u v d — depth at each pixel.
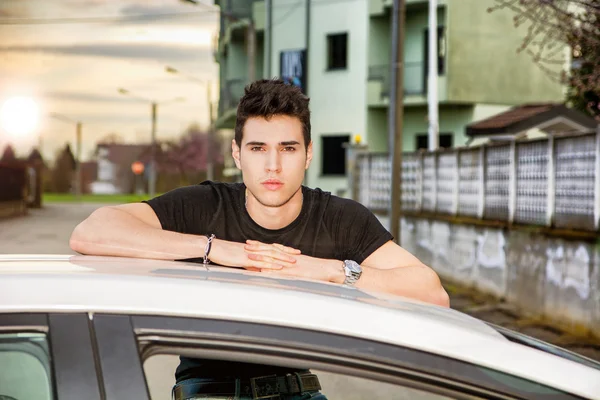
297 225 2.97
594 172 9.17
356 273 2.75
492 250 12.20
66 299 1.79
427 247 15.69
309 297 1.91
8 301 1.77
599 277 8.82
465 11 29.91
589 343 8.73
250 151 2.84
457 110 30.61
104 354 1.73
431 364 1.80
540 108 21.69
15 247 19.42
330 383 3.66
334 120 32.62
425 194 16.14
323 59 32.88
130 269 2.11
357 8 31.91
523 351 1.88
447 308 2.29
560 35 9.63
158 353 1.76
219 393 2.42
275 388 2.44
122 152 93.88
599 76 9.55
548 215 10.44
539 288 10.45
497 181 12.30
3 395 1.79
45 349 1.73
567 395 1.81
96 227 2.72
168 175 81.88
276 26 34.31
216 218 2.96
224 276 2.11
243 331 1.79
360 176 20.25
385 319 1.87
